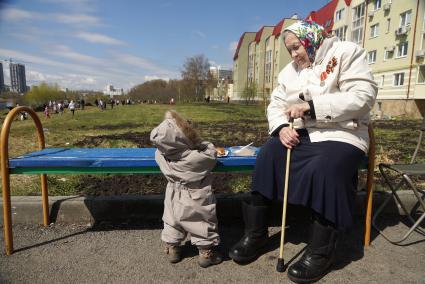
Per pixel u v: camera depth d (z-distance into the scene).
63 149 3.44
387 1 30.45
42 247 2.95
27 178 4.75
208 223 2.66
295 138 2.53
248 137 9.96
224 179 4.70
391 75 30.30
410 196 3.65
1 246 2.97
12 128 14.95
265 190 2.63
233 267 2.66
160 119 20.81
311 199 2.46
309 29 2.68
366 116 2.69
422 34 26.52
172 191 2.70
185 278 2.50
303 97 2.70
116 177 4.92
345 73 2.58
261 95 63.44
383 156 6.12
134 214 3.53
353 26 37.25
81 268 2.62
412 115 27.69
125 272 2.56
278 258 2.63
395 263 2.71
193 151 2.57
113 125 16.61
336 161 2.40
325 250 2.46
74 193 4.22
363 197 3.63
